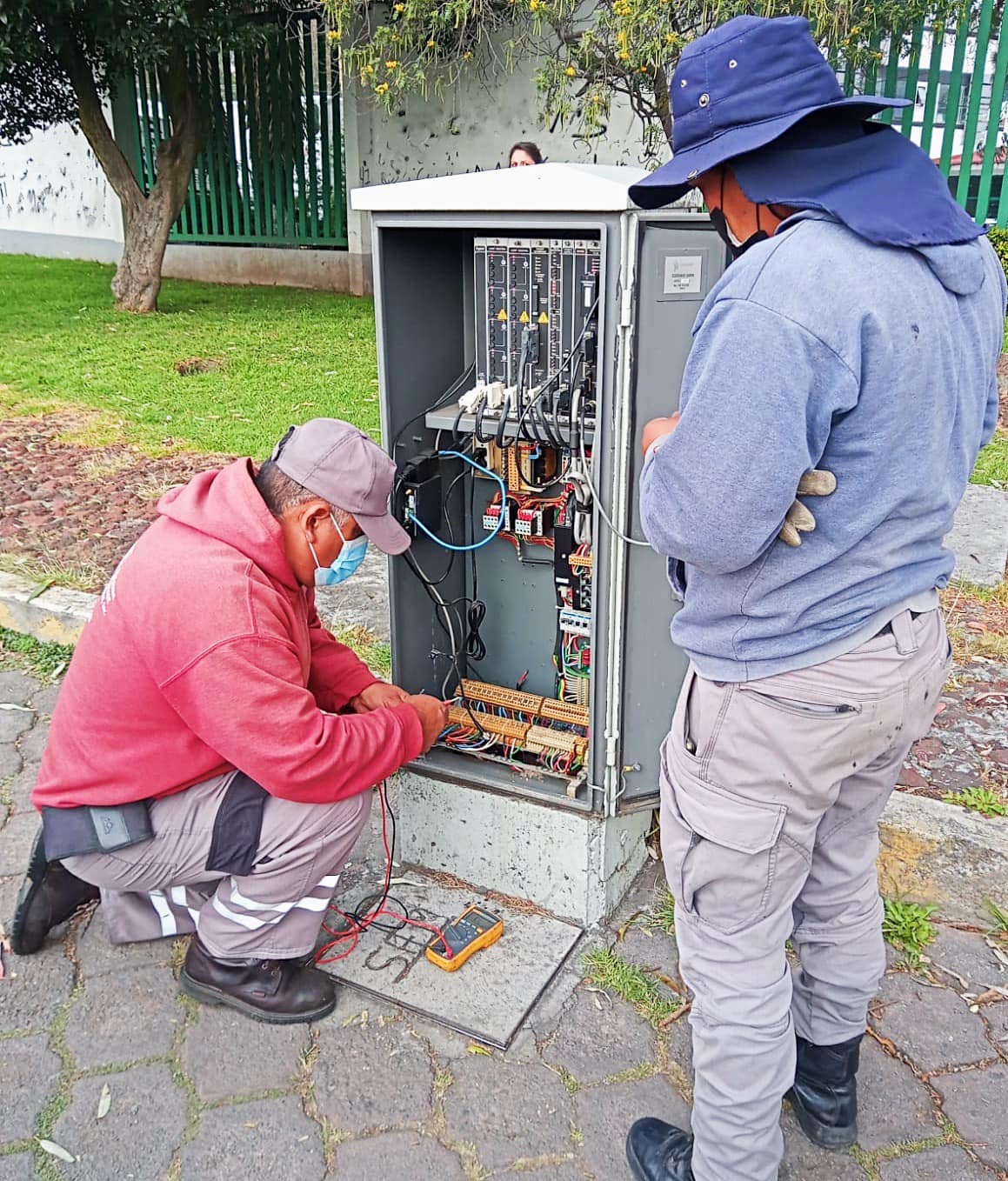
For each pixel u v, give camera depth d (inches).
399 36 283.6
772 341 52.2
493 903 101.7
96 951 96.1
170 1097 81.2
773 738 59.9
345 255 458.9
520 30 317.7
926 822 107.2
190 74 387.5
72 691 85.5
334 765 83.0
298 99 446.6
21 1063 84.0
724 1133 66.7
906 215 55.1
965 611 157.2
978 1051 85.2
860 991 73.6
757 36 56.4
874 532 57.8
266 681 79.4
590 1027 88.0
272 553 82.8
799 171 56.5
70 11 328.8
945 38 313.6
